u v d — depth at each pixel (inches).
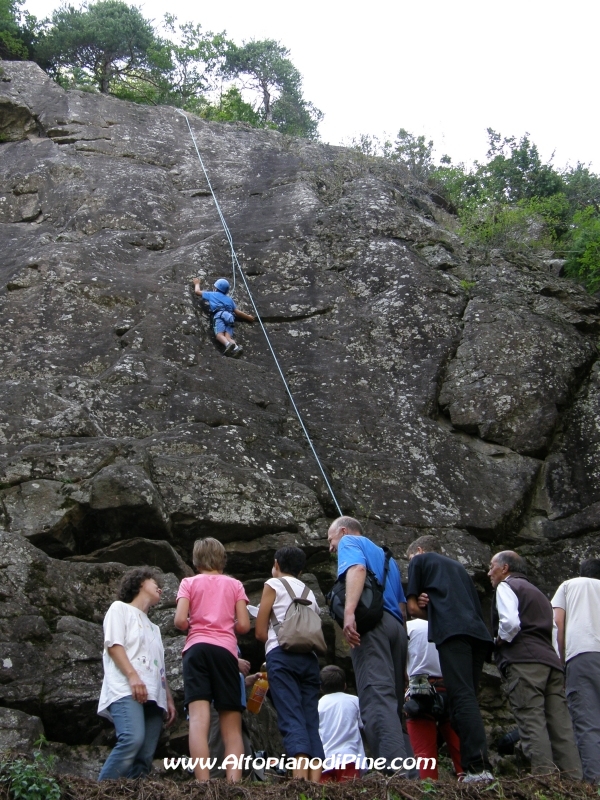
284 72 962.1
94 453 334.3
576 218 540.4
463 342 435.5
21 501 320.5
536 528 383.6
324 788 200.2
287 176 554.9
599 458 400.8
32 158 551.8
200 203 534.0
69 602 293.0
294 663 229.6
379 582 238.2
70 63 840.9
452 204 639.1
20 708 265.7
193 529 335.3
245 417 382.0
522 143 787.4
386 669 229.3
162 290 433.1
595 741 235.1
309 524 348.5
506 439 404.5
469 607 235.5
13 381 371.9
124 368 386.6
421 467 386.0
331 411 404.5
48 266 437.4
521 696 238.8
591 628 249.1
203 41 917.2
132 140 579.8
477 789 204.1
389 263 472.1
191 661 227.0
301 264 475.2
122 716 219.8
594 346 444.5
